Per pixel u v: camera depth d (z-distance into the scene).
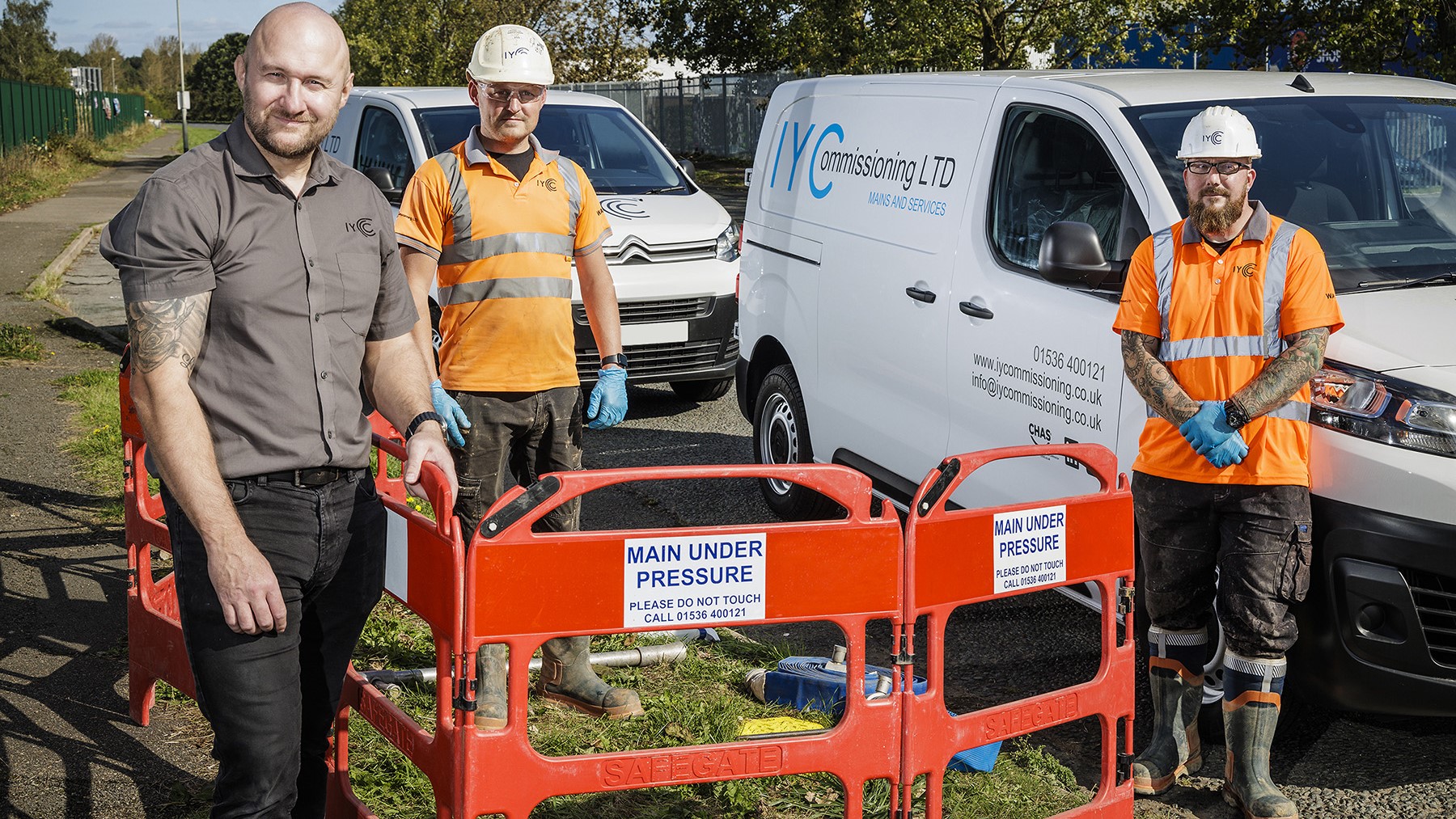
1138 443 4.16
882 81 6.16
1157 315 3.89
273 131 2.54
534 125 4.13
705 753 2.94
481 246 4.07
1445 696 3.67
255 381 2.62
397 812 3.67
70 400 8.95
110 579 5.60
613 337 4.38
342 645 2.97
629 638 5.02
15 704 4.33
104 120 63.12
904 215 5.69
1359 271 4.32
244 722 2.66
